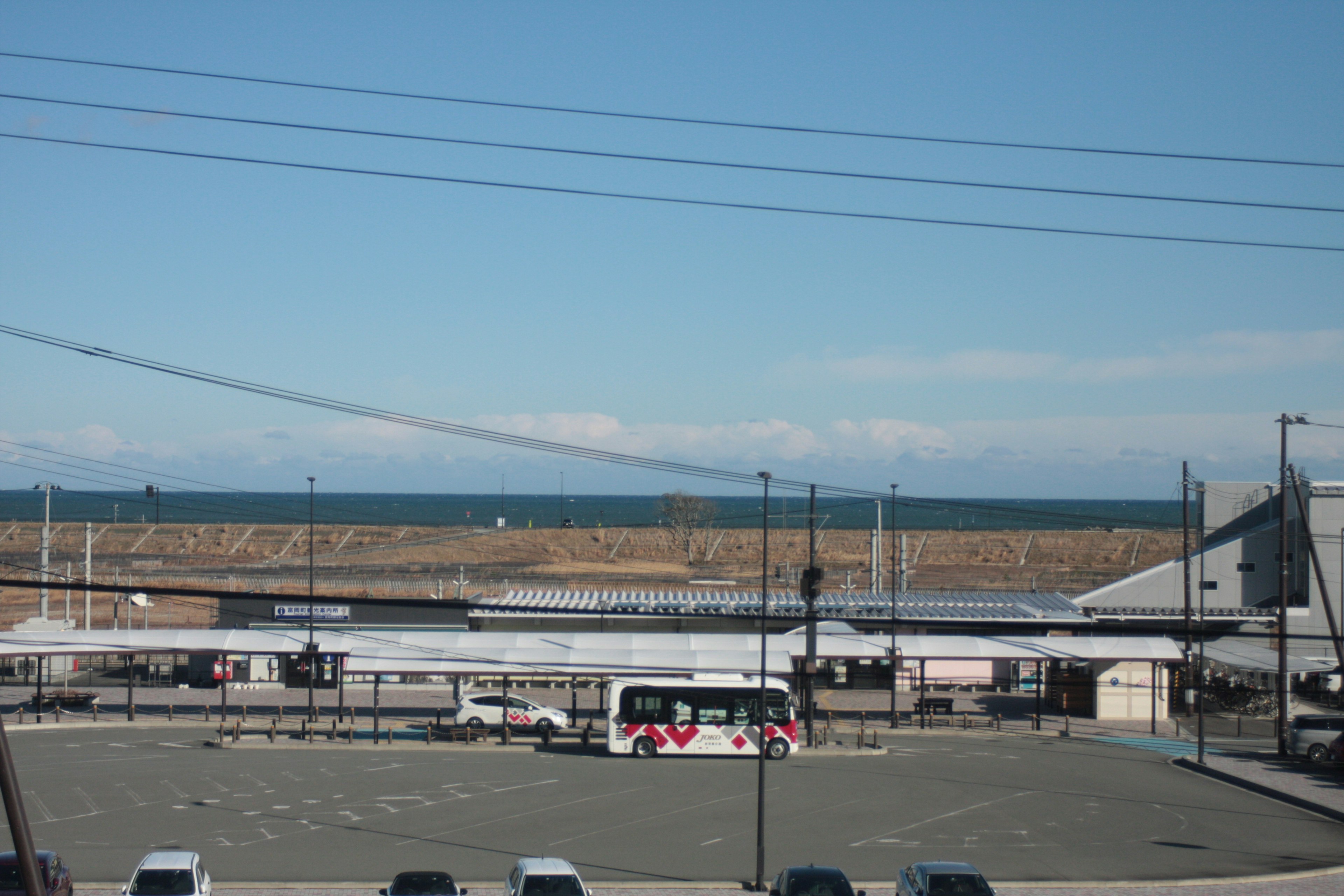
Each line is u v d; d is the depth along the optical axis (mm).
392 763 43125
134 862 27797
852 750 46438
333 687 65250
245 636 53531
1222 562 70062
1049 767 44125
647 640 56281
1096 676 58031
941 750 48219
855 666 67062
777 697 45938
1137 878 27422
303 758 43781
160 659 73562
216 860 28078
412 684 65875
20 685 63656
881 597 73375
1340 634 58188
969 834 32312
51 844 29719
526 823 33000
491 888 25469
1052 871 28094
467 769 41938
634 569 125125
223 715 49250
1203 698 46188
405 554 136125
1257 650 62438
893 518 61094
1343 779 41312
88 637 53094
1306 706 61750
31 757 43406
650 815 34375
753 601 71062
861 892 23250
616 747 45469
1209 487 73000
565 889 22109
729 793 37906
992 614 65562
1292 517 69125
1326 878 27625
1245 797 38656
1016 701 63594
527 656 52219
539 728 51188
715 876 27391
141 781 38625
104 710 56125
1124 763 45500
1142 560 136500
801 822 33625
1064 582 113250
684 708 45656
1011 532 156375
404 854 29000
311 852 29094
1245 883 27016
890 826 33281
